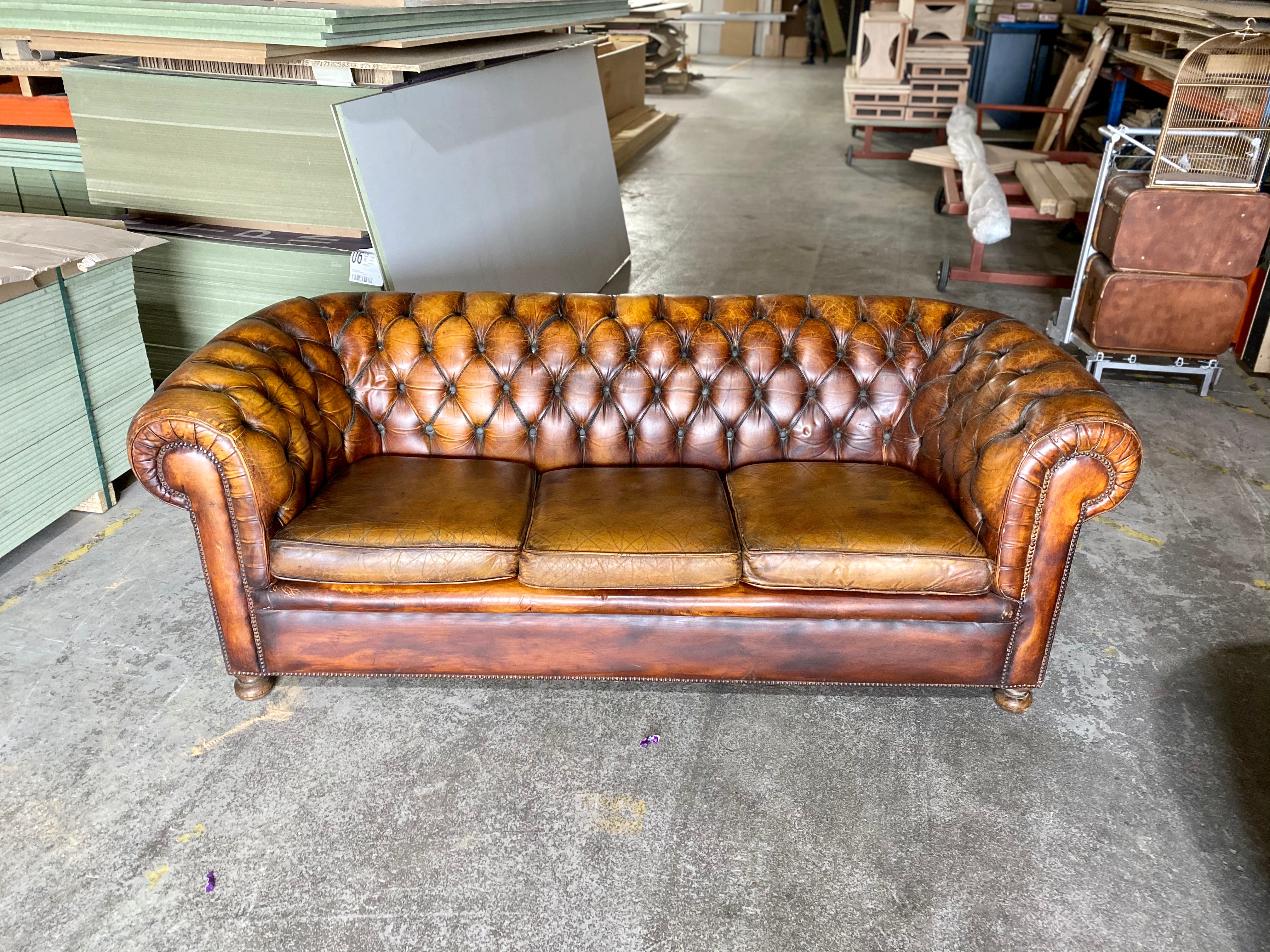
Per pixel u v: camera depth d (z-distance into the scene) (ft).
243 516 7.45
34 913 6.33
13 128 13.61
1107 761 7.73
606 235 18.15
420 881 6.60
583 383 9.07
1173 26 17.69
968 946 6.19
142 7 10.39
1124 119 21.02
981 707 8.33
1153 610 9.60
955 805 7.30
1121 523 11.09
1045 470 7.23
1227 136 13.03
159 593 9.57
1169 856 6.88
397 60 11.61
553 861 6.77
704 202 24.57
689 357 9.17
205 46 10.81
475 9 13.06
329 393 8.76
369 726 7.98
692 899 6.50
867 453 9.24
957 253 20.66
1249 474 12.12
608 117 30.04
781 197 25.16
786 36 53.31
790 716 8.20
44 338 9.59
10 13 10.91
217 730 7.89
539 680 8.57
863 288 18.48
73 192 13.41
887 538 7.66
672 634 7.80
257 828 6.99
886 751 7.82
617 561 7.54
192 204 12.32
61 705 8.10
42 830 6.93
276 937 6.19
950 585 7.59
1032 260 20.38
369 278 11.73
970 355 8.74
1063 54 30.12
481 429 9.15
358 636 7.84
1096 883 6.66
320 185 11.78
